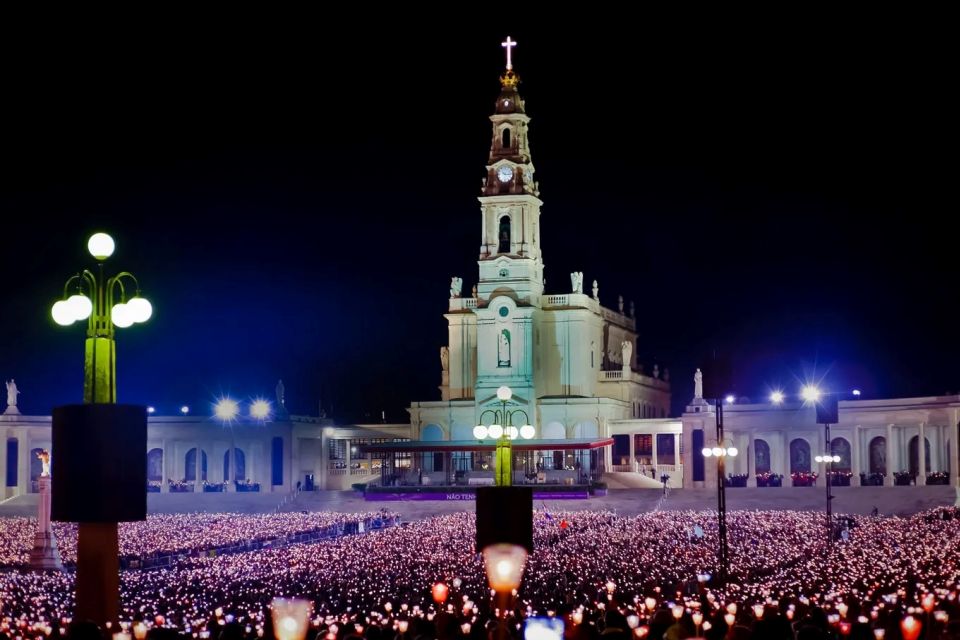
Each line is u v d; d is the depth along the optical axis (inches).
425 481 5910.4
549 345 6496.1
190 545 4062.5
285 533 4409.5
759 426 5880.9
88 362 1363.2
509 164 6422.2
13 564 3873.0
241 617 2145.7
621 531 3956.7
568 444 5684.1
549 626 936.9
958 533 3486.7
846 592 2128.4
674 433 6176.2
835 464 5979.3
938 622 1437.0
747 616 1721.2
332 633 1325.0
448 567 3051.2
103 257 1376.7
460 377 6594.5
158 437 6353.3
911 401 5536.4
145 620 2175.2
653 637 1330.0
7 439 6269.7
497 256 6392.7
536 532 4087.1
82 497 1264.8
